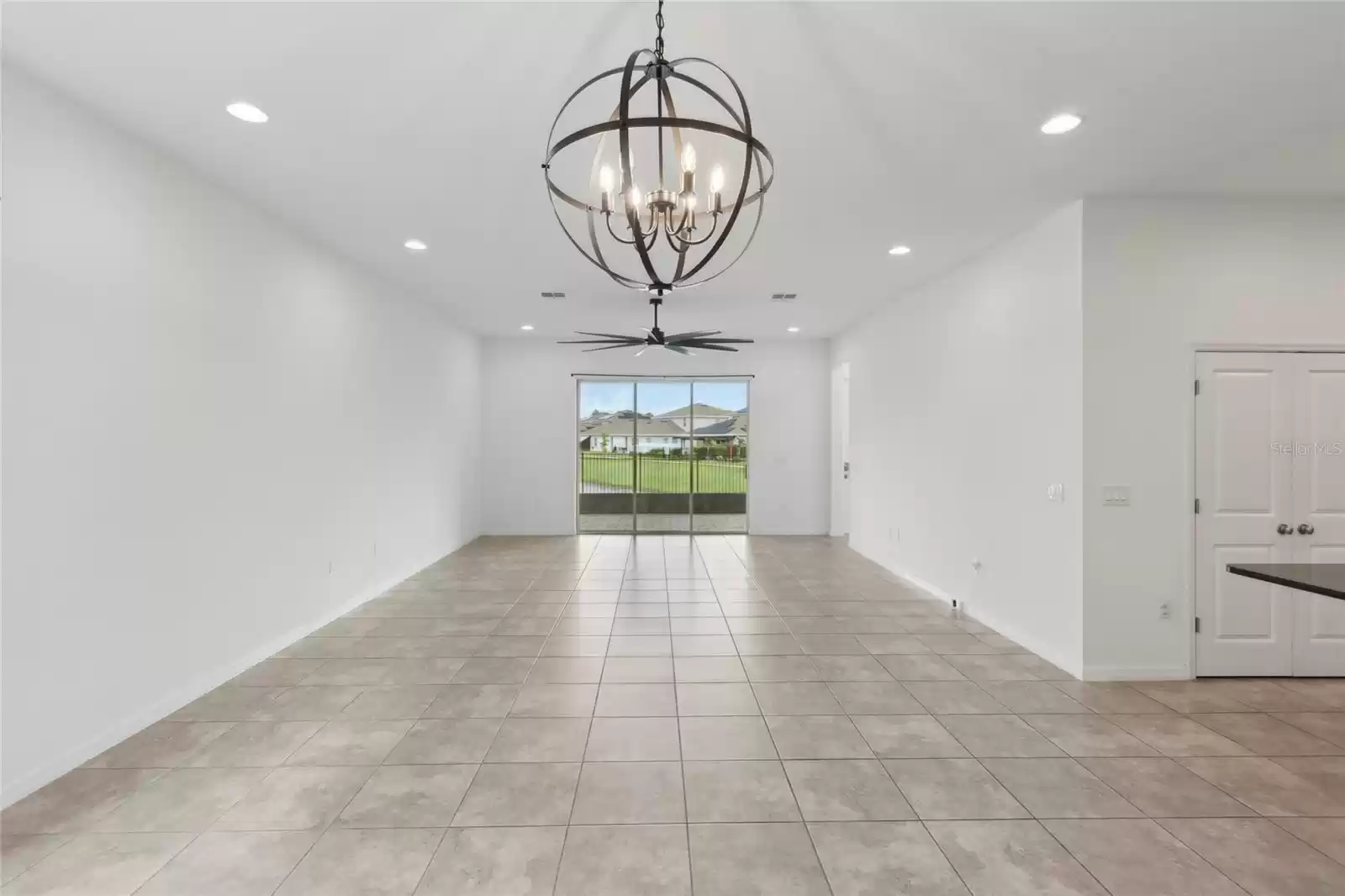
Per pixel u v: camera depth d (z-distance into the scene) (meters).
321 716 3.23
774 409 9.22
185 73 2.46
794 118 2.77
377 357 5.60
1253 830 2.33
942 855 2.18
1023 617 4.34
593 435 9.29
